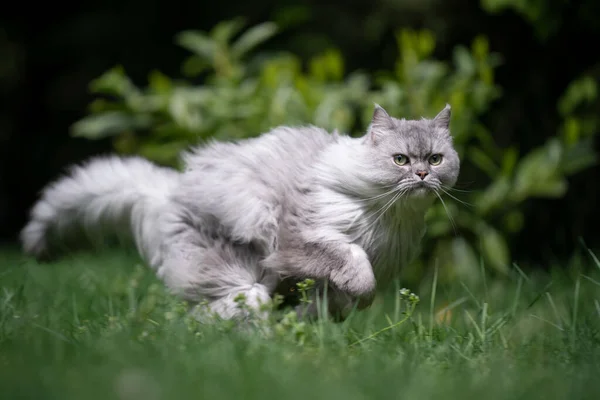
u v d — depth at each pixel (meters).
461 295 8.26
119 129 10.35
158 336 5.30
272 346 5.05
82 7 15.21
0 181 15.27
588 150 10.08
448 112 6.41
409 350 5.23
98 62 14.85
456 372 4.80
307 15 13.68
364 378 4.39
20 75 15.18
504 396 4.23
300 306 6.28
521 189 9.94
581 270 8.73
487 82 9.88
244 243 6.32
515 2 10.64
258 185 6.27
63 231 7.04
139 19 14.72
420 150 6.09
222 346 4.97
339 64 10.31
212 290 6.35
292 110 9.52
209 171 6.50
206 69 13.88
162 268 6.63
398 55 12.58
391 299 8.60
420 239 6.46
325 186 6.16
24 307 6.30
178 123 9.73
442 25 12.08
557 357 5.34
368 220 6.15
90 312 6.45
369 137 6.18
